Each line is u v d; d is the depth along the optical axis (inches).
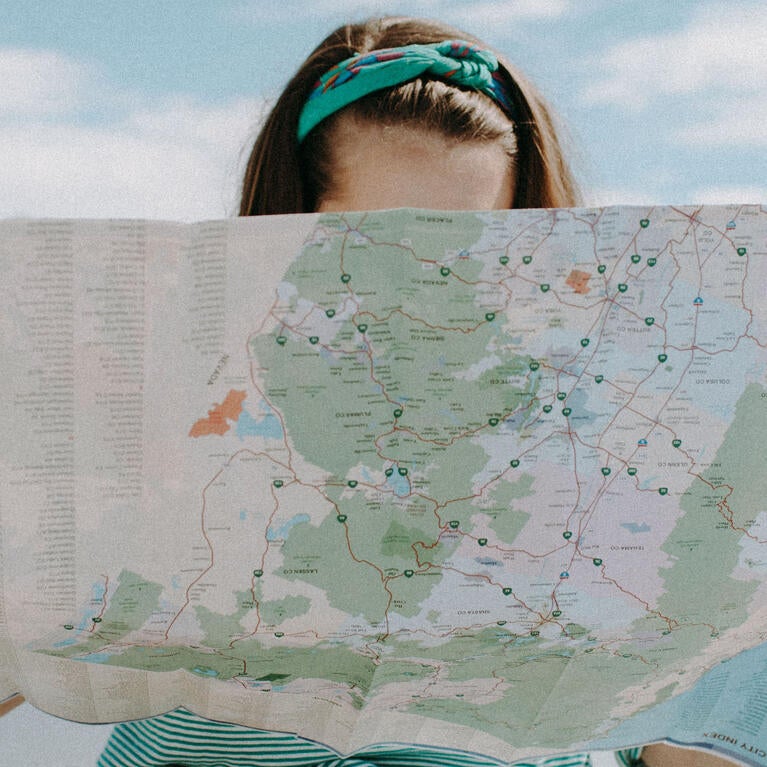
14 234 23.7
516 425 25.1
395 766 36.7
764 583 26.9
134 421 24.3
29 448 24.0
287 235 24.2
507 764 32.3
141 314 24.1
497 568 25.8
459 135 36.1
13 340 23.8
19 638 25.8
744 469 25.7
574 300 24.8
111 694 28.4
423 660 27.5
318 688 28.9
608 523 25.8
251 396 24.4
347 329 24.4
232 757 36.0
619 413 25.2
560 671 28.9
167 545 24.8
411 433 24.9
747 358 25.2
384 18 44.4
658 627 27.3
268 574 25.1
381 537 25.3
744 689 31.0
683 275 25.0
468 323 24.7
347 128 36.9
